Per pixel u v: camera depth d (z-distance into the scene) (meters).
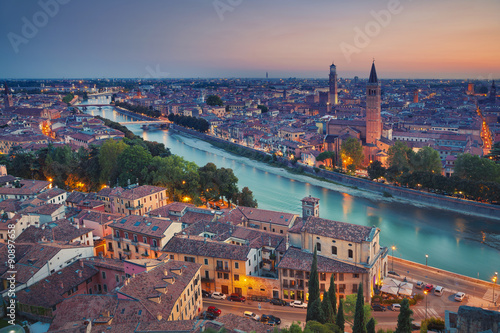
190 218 149.88
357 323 77.56
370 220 188.12
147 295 87.94
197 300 103.19
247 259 113.69
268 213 149.12
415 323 94.38
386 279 113.81
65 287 100.31
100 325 79.25
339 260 111.81
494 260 145.00
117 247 130.62
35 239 124.69
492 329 63.47
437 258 147.25
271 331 77.19
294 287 110.25
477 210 193.88
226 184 192.50
